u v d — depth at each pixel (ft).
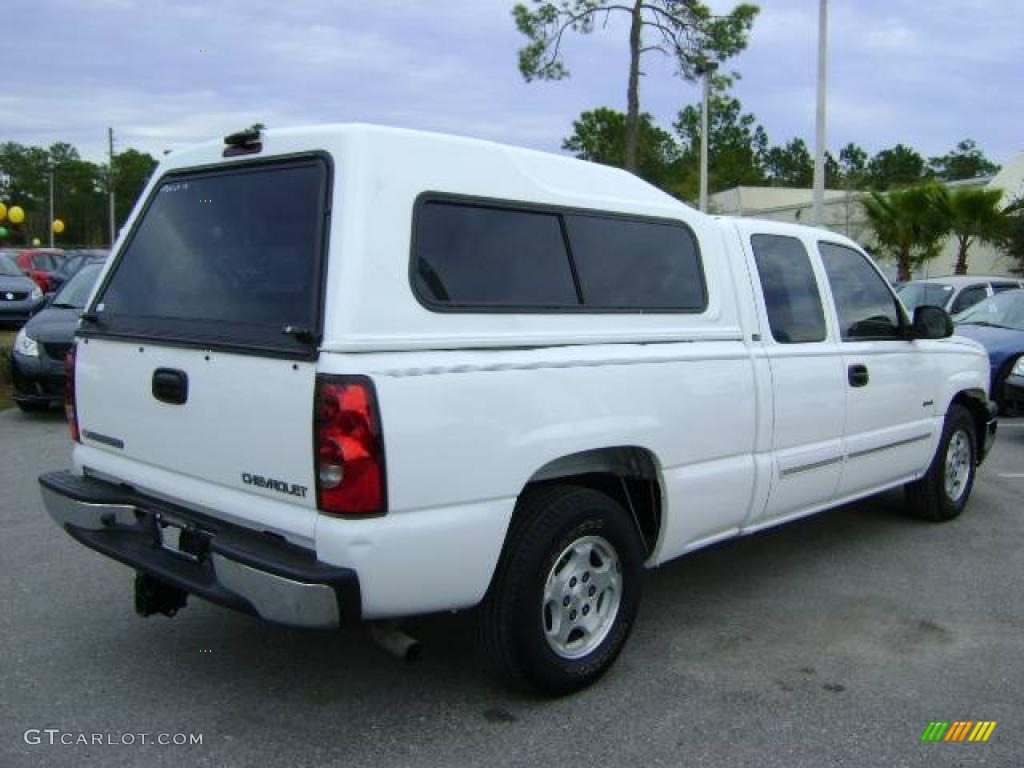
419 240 11.28
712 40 76.18
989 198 81.10
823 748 11.72
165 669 13.57
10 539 19.24
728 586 17.52
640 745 11.73
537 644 12.16
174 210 13.35
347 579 10.34
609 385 12.73
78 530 13.52
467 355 11.31
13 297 56.95
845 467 17.69
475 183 11.96
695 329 14.52
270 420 10.94
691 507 14.26
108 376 13.38
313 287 10.82
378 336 10.66
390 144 11.22
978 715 12.60
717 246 15.34
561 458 12.53
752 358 15.28
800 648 14.71
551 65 75.00
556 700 12.85
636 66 76.79
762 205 161.17
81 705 12.48
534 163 12.89
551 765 11.26
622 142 140.15
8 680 13.15
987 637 15.23
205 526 11.91
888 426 18.99
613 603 13.37
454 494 11.05
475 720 12.26
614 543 13.16
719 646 14.75
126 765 11.05
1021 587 17.58
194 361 11.91
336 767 11.12
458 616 15.60
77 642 14.43
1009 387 32.68
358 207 10.80
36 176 329.72
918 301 47.83
